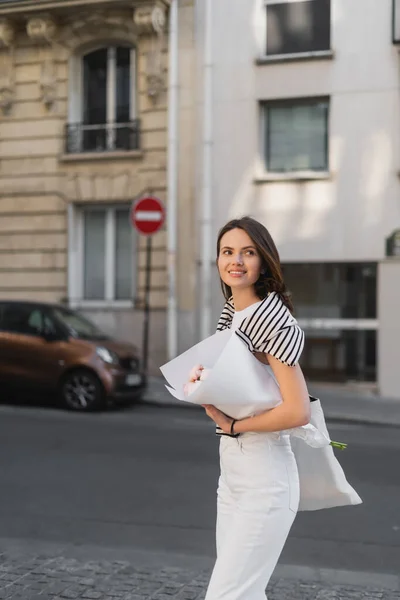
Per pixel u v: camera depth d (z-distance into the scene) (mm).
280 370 2398
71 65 16234
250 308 2475
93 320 15891
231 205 15008
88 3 15281
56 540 5348
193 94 15172
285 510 2494
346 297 14688
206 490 6742
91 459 7977
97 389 11422
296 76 14609
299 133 14914
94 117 16312
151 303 15508
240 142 14938
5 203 16500
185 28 15172
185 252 15258
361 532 5672
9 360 11797
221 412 2518
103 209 16250
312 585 4297
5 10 15797
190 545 5266
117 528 5656
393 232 14031
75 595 4012
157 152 15469
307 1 14648
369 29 14148
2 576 4328
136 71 15922
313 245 14562
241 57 14906
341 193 14375
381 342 14078
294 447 2729
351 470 7719
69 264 16109
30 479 7098
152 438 9281
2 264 16547
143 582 4262
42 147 16266
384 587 4316
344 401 13266
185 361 2631
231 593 2449
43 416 10969
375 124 14148
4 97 16453
